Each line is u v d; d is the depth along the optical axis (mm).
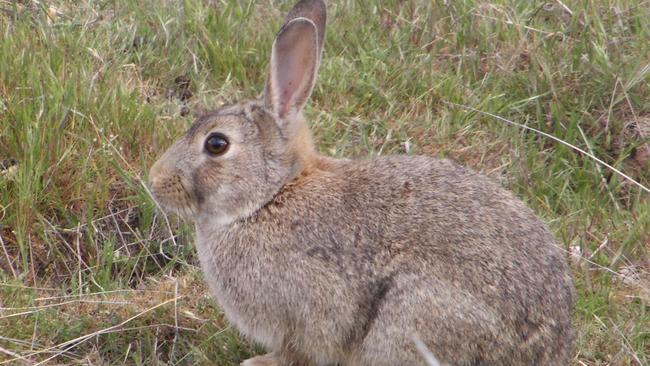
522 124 16344
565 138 16125
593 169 15680
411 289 11336
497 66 16984
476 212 11688
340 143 15508
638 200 15266
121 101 15055
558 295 11594
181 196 12141
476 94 16656
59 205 14055
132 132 14875
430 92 16500
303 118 12492
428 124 16047
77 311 13133
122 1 17609
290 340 12055
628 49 17172
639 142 16047
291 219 11828
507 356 11367
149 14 17375
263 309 11977
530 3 18016
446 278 11305
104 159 14438
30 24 16766
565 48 17172
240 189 11969
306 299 11727
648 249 14672
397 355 11445
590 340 13195
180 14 17266
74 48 16203
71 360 12531
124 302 13203
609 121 16297
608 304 13617
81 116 14758
